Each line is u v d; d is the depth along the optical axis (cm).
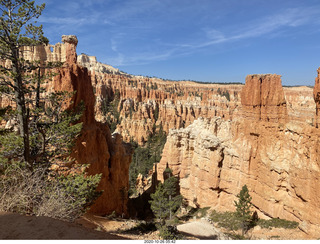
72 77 2981
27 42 1919
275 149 2903
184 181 4628
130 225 2720
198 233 2272
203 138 4091
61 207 1230
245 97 3416
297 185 2534
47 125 2203
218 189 3806
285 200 2747
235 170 3522
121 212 3866
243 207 3041
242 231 2758
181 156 4828
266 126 3056
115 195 3772
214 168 3759
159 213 3516
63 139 2184
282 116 2914
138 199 5153
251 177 3253
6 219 666
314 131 2402
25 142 1861
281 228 2580
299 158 2577
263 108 3117
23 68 2011
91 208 3119
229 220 3138
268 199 2939
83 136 3064
